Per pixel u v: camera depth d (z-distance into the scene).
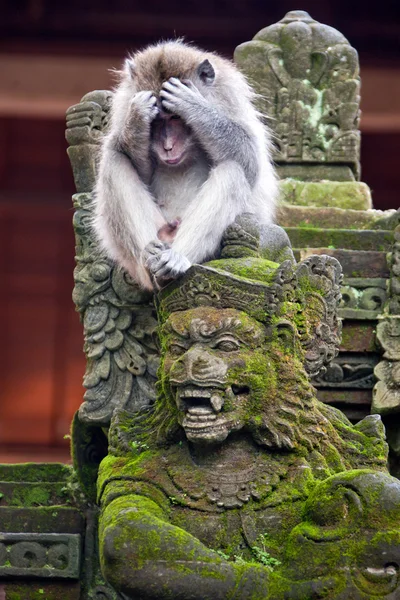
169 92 10.34
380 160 22.75
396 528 8.74
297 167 13.08
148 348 10.92
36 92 22.53
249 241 10.05
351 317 11.44
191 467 9.36
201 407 9.20
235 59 13.25
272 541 9.09
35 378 22.30
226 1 22.73
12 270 22.64
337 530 8.84
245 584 8.73
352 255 11.64
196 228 10.09
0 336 22.42
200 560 8.75
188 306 9.41
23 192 22.75
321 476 9.33
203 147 10.42
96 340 10.97
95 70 22.59
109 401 10.87
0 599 10.88
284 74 13.17
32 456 21.91
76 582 10.91
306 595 8.71
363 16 22.61
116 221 10.44
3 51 22.44
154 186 10.72
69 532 11.05
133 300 10.95
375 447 9.70
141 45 22.83
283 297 9.44
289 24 13.31
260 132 11.04
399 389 11.12
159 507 9.20
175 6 22.70
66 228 22.80
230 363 9.21
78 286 11.09
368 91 22.56
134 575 8.70
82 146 11.51
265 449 9.36
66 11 22.42
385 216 12.35
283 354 9.40
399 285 11.38
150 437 9.60
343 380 11.41
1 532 10.98
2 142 22.67
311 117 13.12
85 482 11.21
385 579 8.67
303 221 12.34
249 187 10.51
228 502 9.20
